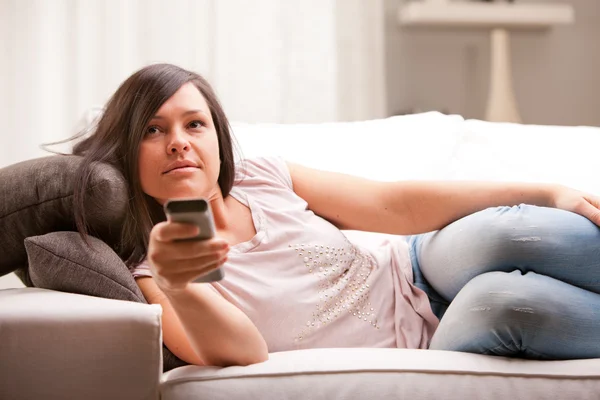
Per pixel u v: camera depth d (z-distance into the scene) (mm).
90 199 1153
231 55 3010
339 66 3129
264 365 994
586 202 1191
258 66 3023
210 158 1228
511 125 1880
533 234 1104
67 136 2895
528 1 3531
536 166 1754
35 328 955
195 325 984
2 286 2451
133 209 1219
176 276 853
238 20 3008
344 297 1265
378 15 3146
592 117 3539
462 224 1211
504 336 1021
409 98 3402
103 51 2924
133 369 957
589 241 1105
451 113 3428
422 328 1297
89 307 970
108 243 1234
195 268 842
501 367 999
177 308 973
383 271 1340
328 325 1222
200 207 785
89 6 2906
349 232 1538
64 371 956
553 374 987
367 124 1850
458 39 3424
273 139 1754
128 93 1238
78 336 955
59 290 1136
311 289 1227
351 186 1377
